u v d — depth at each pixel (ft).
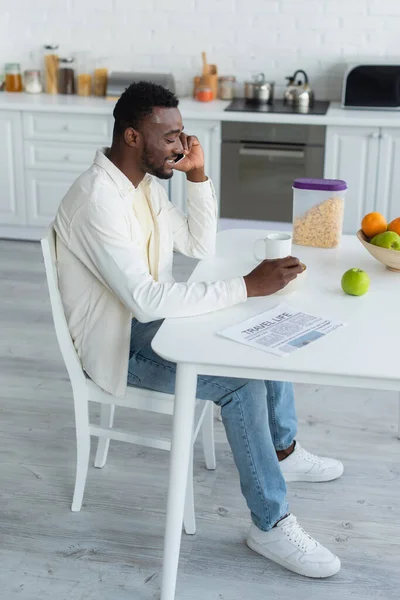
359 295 6.88
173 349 5.81
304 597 6.81
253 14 16.38
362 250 8.18
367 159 15.01
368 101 15.39
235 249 8.10
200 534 7.59
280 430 8.13
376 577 7.07
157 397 7.02
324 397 10.27
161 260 7.48
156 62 17.01
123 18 16.83
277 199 15.69
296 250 8.14
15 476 8.47
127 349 6.89
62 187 16.33
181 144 6.93
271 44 16.53
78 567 7.13
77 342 7.07
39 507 7.95
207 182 7.76
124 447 9.08
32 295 13.65
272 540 7.13
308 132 15.03
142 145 6.73
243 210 15.90
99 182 6.64
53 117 15.87
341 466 8.54
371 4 15.92
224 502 8.08
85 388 7.25
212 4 16.43
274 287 6.51
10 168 16.38
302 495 8.20
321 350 5.83
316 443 9.16
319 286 7.10
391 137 14.79
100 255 6.53
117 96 16.44
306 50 16.46
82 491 7.82
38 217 16.62
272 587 6.92
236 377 6.08
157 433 9.39
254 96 16.17
